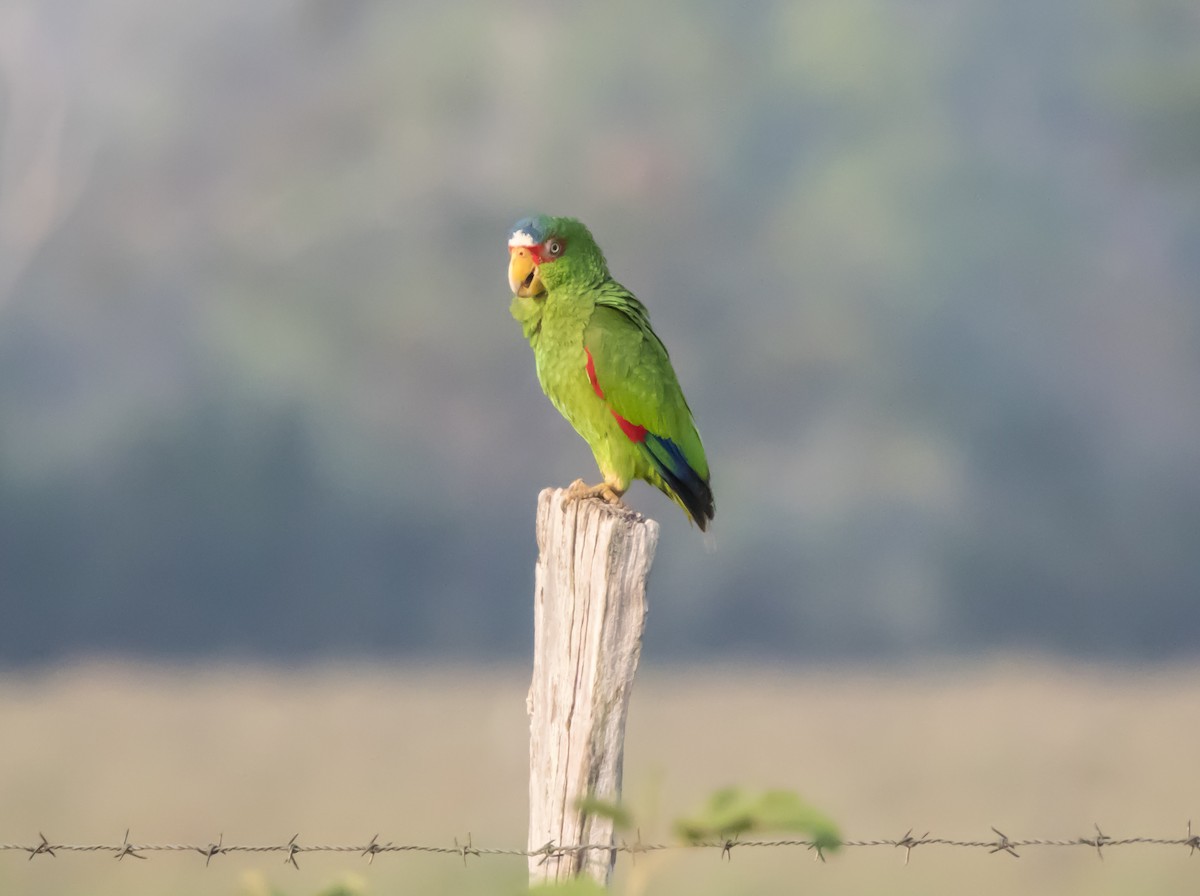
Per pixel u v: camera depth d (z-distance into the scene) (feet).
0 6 124.47
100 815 50.93
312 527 121.08
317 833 48.24
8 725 76.33
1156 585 122.72
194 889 40.83
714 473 120.06
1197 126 113.09
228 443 119.44
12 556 117.70
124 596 119.55
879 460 120.26
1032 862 44.09
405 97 124.98
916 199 119.96
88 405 121.29
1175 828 48.11
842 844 12.26
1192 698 89.81
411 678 105.29
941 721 78.64
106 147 125.49
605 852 16.47
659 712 84.84
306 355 120.67
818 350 118.93
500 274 121.39
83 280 123.03
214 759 64.39
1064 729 74.33
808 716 82.07
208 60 128.67
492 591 122.52
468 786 57.36
